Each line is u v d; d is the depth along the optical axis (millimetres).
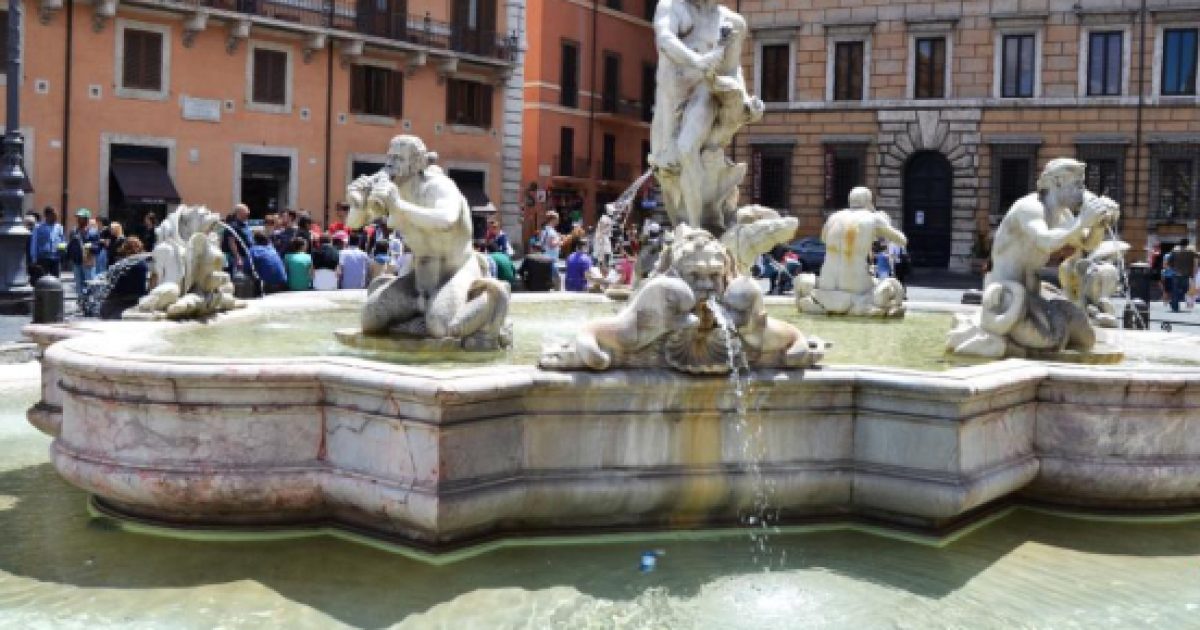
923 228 46250
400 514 5258
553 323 9711
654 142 10281
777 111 47875
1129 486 6281
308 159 39312
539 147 50344
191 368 5426
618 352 5633
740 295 5750
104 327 7781
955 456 5680
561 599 4945
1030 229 7566
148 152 35094
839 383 5875
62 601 4898
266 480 5465
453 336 6953
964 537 5984
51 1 32125
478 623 4695
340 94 40094
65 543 5613
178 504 5551
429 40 42250
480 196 45125
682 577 5242
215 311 9031
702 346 5699
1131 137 42094
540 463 5531
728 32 9859
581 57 52312
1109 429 6293
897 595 5117
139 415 5555
